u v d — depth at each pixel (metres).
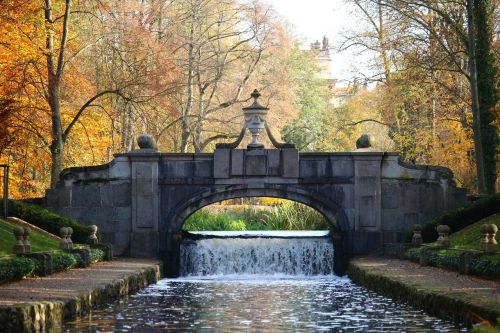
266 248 36.94
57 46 45.62
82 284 23.62
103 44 53.69
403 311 22.50
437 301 20.77
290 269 36.81
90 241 34.28
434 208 37.03
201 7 62.34
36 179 51.94
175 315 22.27
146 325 20.28
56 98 41.06
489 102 40.19
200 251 36.97
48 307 18.58
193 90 69.44
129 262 33.78
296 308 24.00
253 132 37.09
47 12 41.16
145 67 50.47
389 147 78.88
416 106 56.62
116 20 52.72
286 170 36.78
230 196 36.84
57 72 41.12
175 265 36.75
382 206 37.00
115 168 37.12
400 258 34.50
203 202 36.94
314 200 36.91
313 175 36.88
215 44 70.62
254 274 36.84
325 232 42.31
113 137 51.34
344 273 36.66
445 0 44.12
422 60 46.62
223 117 69.94
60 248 30.08
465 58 49.75
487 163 40.09
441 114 54.06
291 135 85.06
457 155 53.75
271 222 50.06
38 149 46.22
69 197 37.12
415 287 22.75
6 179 35.00
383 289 26.27
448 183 36.97
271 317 22.03
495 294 20.56
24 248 26.08
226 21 66.69
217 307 24.23
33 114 41.94
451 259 27.97
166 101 54.25
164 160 37.03
